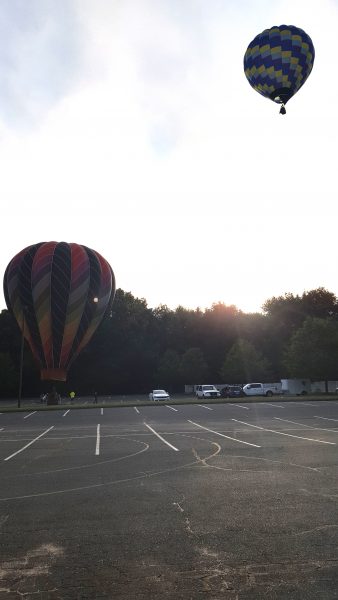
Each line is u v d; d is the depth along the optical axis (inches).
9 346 3499.0
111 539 268.7
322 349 2364.7
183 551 247.8
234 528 283.9
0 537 274.8
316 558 234.4
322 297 3725.4
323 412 1270.9
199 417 1187.9
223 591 201.0
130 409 1520.7
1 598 197.3
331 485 393.4
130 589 204.2
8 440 776.3
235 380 3063.5
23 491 392.2
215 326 3853.3
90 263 1827.0
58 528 290.4
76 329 1781.5
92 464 522.6
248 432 825.5
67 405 1813.5
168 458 553.3
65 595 199.5
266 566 226.1
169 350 3513.8
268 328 3708.2
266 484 400.8
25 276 1769.2
